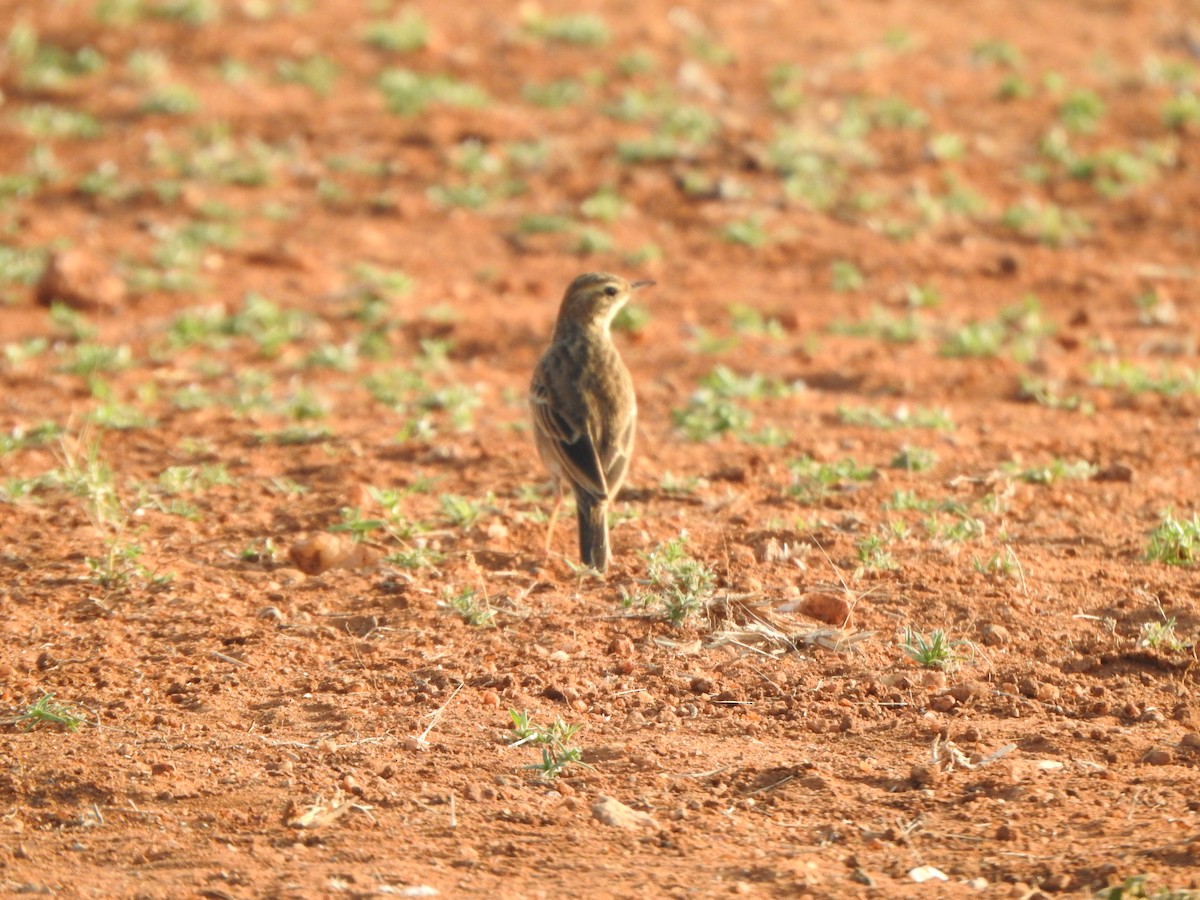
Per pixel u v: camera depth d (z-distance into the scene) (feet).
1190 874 54.90
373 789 67.00
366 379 132.57
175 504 100.83
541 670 78.02
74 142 188.14
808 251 170.91
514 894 57.16
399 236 171.83
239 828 64.03
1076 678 76.13
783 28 227.61
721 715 73.87
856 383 134.51
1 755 70.44
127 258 162.20
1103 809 62.18
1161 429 120.37
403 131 192.85
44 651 81.05
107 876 59.88
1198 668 76.54
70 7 216.74
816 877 57.93
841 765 68.33
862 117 198.90
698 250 170.91
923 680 76.02
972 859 58.85
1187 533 91.30
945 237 175.11
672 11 230.07
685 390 132.26
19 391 128.77
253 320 146.92
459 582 88.74
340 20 219.61
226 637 82.48
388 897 57.00
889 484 105.29
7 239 165.17
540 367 93.86
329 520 98.53
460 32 218.79
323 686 77.15
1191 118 202.39
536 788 66.95
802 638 80.53
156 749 71.00
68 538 95.30
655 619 83.35
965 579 87.25
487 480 107.24
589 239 169.07
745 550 92.22
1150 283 164.76
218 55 207.92
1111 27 238.27
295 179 183.01
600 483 88.94
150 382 131.75
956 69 216.54
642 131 195.21
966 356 142.00
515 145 190.49
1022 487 104.32
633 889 57.47
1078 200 185.06
